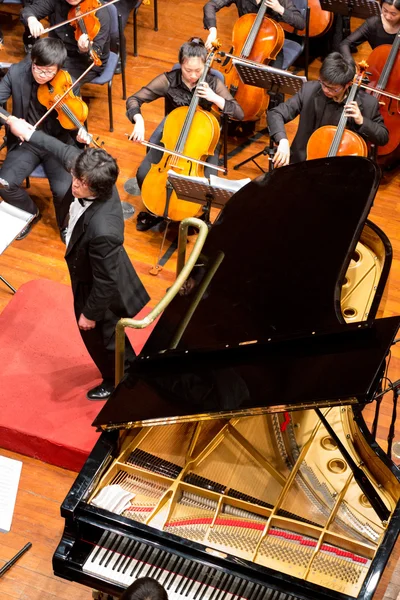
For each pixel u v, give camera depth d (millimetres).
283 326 5086
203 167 7527
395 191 8836
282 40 8664
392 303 7629
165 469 4852
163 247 7855
